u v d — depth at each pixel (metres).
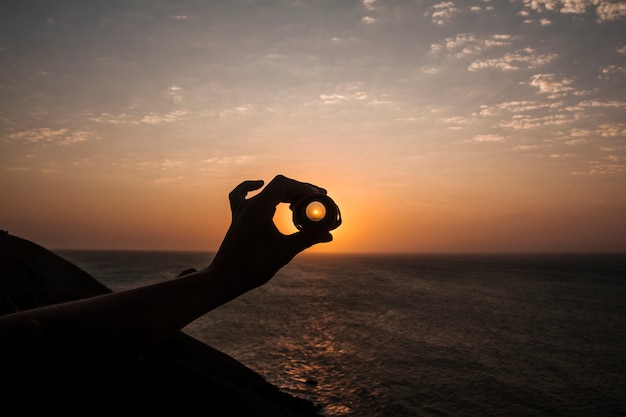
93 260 166.38
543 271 137.88
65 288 15.47
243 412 6.49
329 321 43.66
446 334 38.12
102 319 0.50
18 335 0.43
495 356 30.89
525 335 38.62
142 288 0.57
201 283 0.59
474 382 24.77
